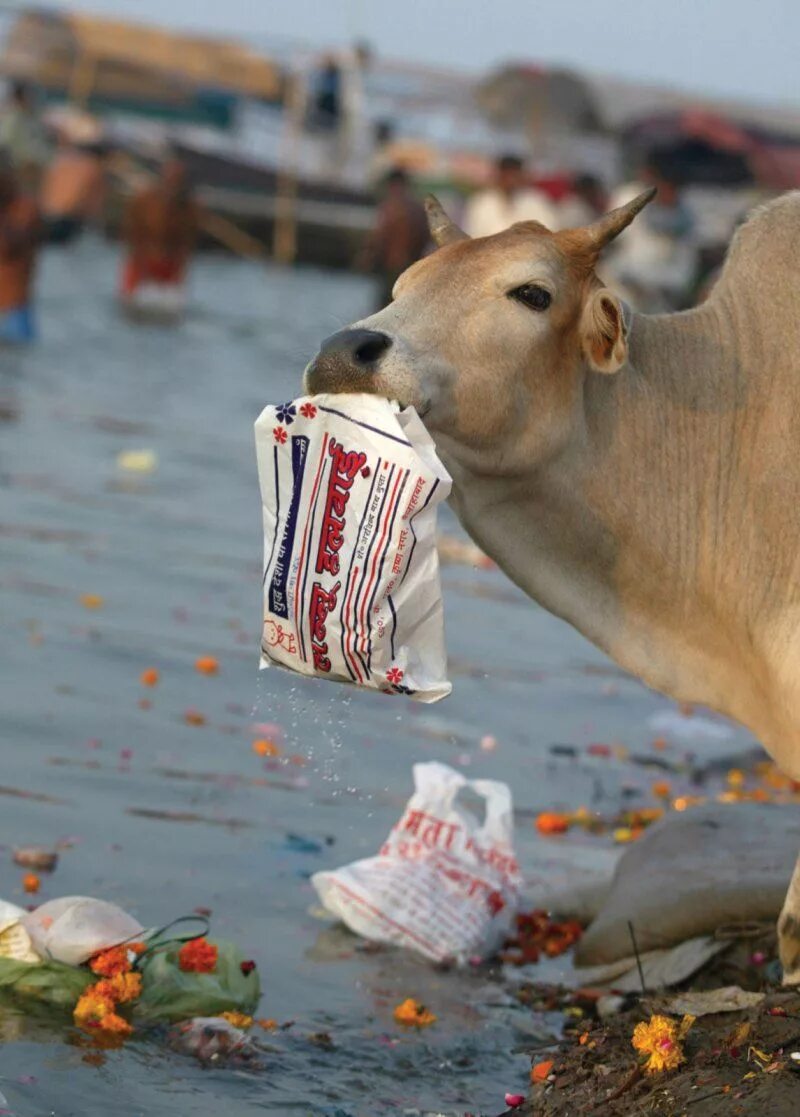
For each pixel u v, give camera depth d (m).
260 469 7.66
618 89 54.97
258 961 8.94
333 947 9.23
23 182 43.34
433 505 7.43
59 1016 8.05
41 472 20.36
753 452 8.39
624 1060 7.72
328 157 56.97
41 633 13.84
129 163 54.59
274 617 7.75
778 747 8.46
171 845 10.12
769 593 8.28
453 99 56.88
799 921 8.09
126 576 16.05
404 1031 8.42
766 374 8.44
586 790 12.07
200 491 20.38
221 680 13.26
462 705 13.67
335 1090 7.73
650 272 30.66
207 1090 7.57
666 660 8.55
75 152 53.91
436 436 7.86
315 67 57.12
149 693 12.73
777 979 8.56
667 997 8.36
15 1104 7.17
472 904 9.47
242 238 55.03
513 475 8.11
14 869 9.48
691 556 8.40
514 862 9.76
